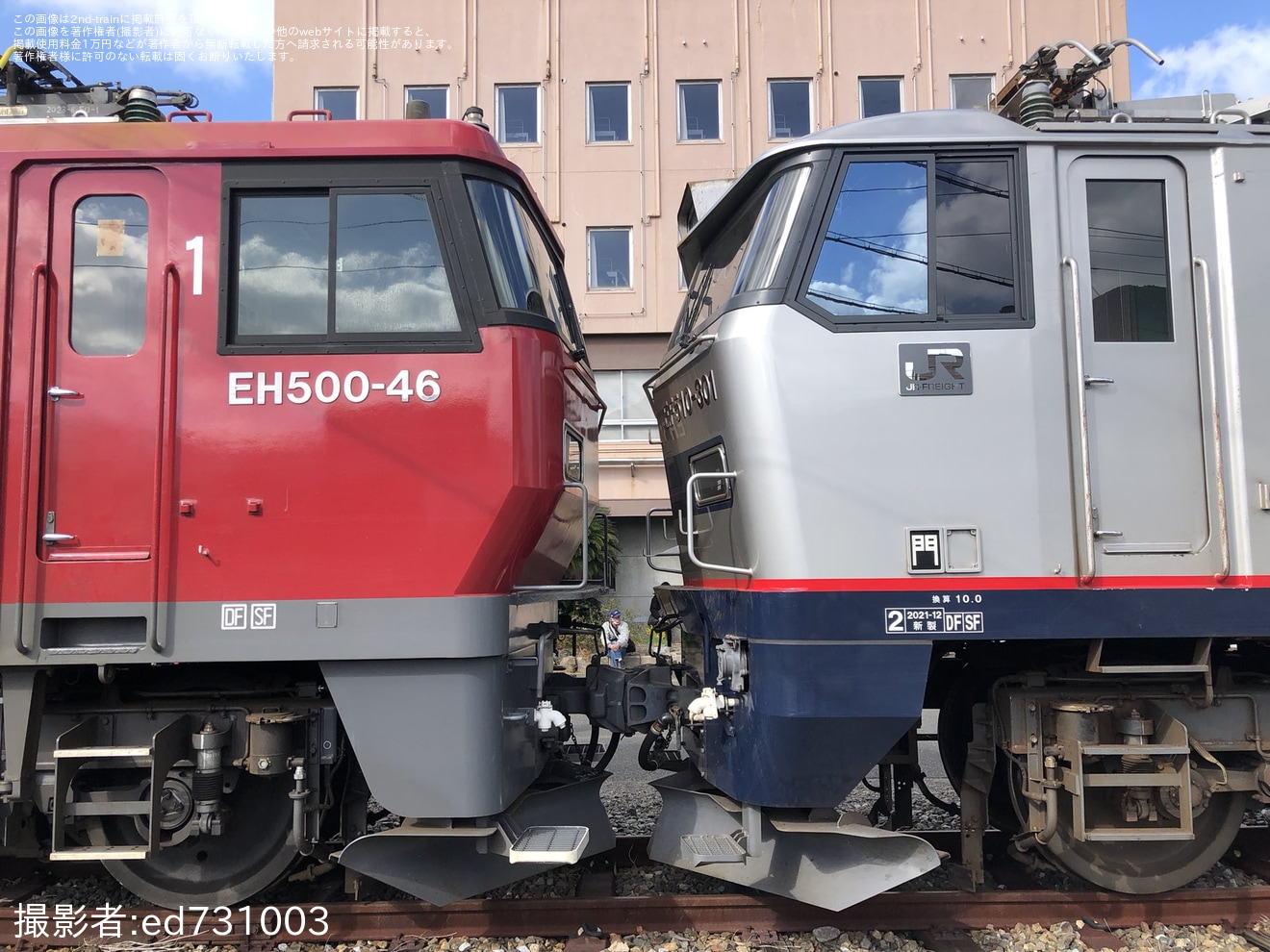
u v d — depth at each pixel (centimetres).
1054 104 452
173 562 332
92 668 361
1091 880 396
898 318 352
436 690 338
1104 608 344
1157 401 355
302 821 359
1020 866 439
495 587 343
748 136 1758
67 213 347
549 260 463
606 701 428
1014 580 342
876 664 340
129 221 350
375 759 336
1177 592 346
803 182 370
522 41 1769
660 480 1677
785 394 346
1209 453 355
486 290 350
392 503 337
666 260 1755
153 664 355
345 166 356
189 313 342
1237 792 402
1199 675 390
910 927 378
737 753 362
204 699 376
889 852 354
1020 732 388
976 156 366
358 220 356
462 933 374
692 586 455
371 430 339
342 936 373
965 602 342
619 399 1728
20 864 436
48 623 330
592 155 1766
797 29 1762
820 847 368
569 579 537
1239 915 389
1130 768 376
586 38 1770
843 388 346
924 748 742
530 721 373
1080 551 346
